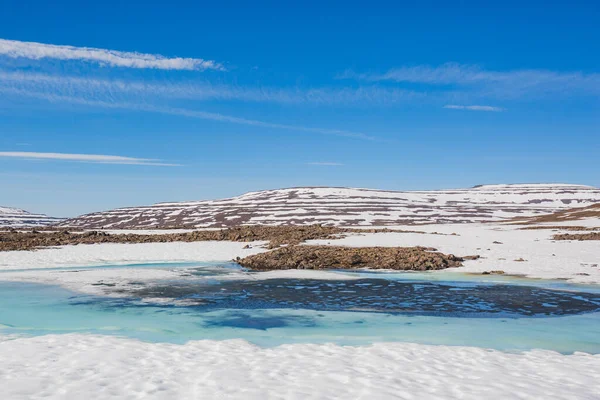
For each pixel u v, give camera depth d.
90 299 18.86
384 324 14.82
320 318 15.66
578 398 7.96
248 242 43.91
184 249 38.50
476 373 9.41
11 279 23.94
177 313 16.41
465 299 18.81
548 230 51.88
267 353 10.97
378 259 29.77
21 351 10.73
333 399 7.82
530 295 19.52
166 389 8.22
